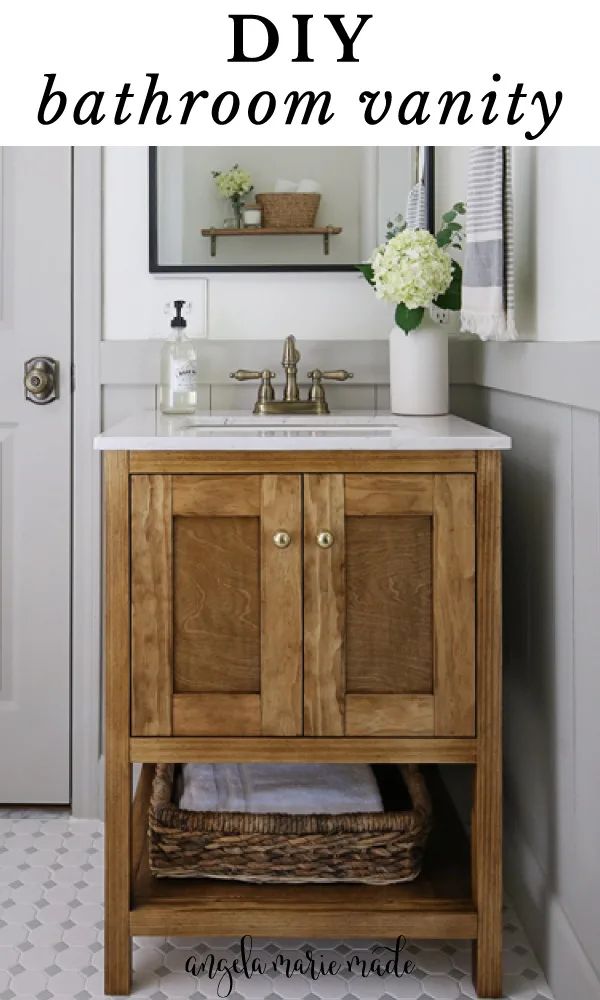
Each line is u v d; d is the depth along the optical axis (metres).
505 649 1.96
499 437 1.51
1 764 2.22
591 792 1.40
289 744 1.54
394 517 1.53
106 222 2.15
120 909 1.56
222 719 1.54
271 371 2.15
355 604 1.54
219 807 1.68
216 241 2.13
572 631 1.49
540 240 1.68
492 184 1.69
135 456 1.52
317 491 1.52
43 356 2.17
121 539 1.53
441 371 1.96
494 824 1.55
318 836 1.60
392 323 2.17
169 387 2.00
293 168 2.12
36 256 2.15
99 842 2.09
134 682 1.54
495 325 1.68
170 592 1.53
